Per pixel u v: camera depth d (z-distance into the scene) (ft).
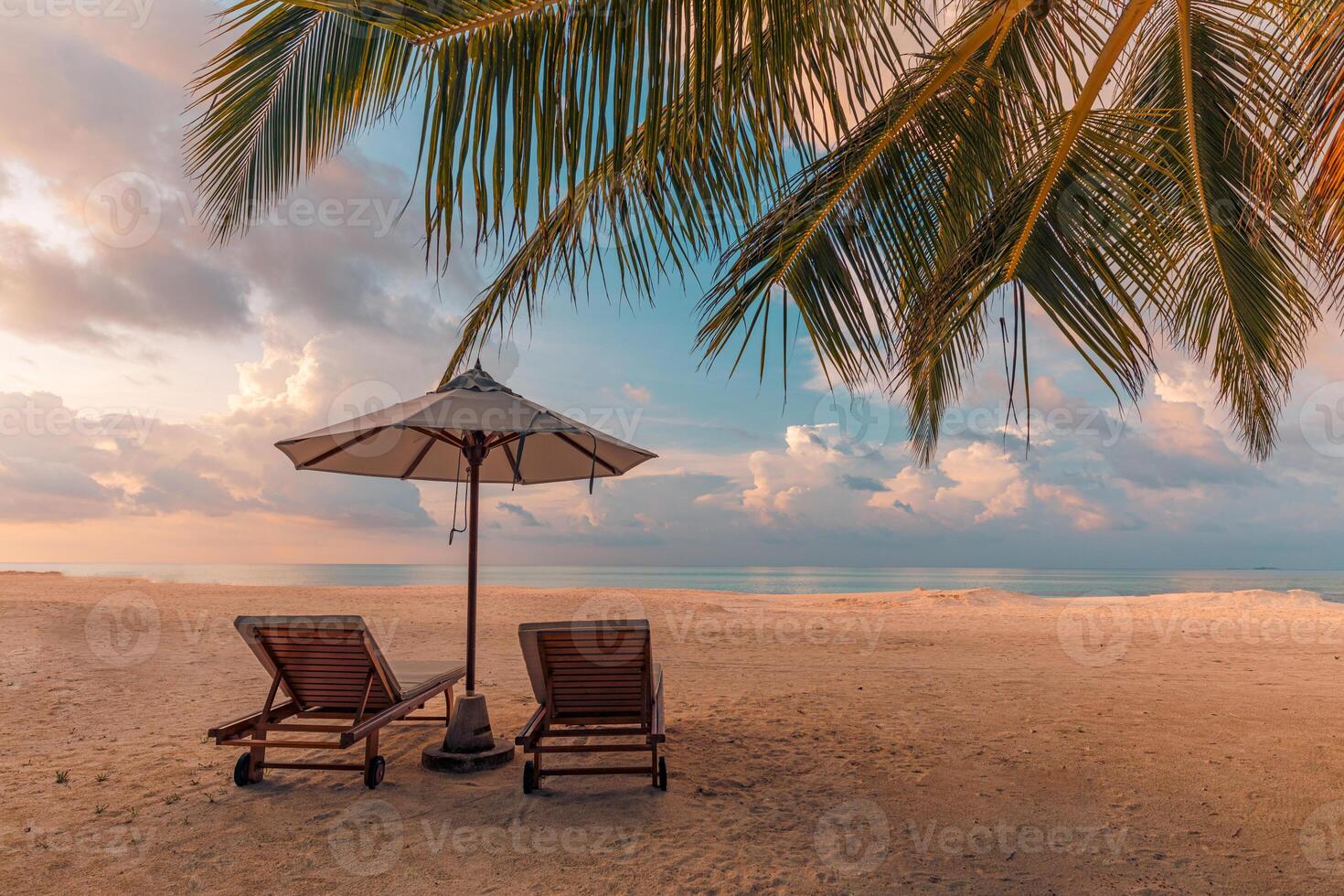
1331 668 25.23
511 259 14.44
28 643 26.58
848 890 9.01
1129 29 10.87
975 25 11.96
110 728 16.28
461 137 8.08
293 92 10.42
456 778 13.05
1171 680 22.85
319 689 13.51
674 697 20.12
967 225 14.11
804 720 17.47
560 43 8.23
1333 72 9.33
